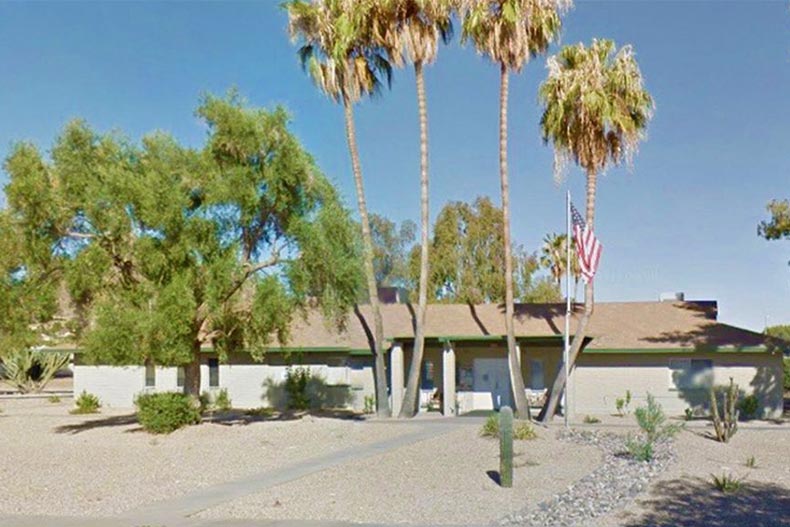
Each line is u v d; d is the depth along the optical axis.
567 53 26.42
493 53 26.08
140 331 20.08
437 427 23.64
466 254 51.06
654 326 31.72
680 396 29.31
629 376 29.94
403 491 12.95
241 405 32.22
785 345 28.73
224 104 22.17
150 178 20.86
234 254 21.69
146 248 20.73
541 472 14.86
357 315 31.31
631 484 13.29
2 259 21.12
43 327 23.95
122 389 33.75
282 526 10.20
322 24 27.64
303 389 31.48
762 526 10.18
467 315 33.50
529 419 25.84
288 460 17.02
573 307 34.44
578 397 30.33
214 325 22.95
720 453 17.66
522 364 31.70
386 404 27.75
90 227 21.58
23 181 20.58
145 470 16.00
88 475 15.42
